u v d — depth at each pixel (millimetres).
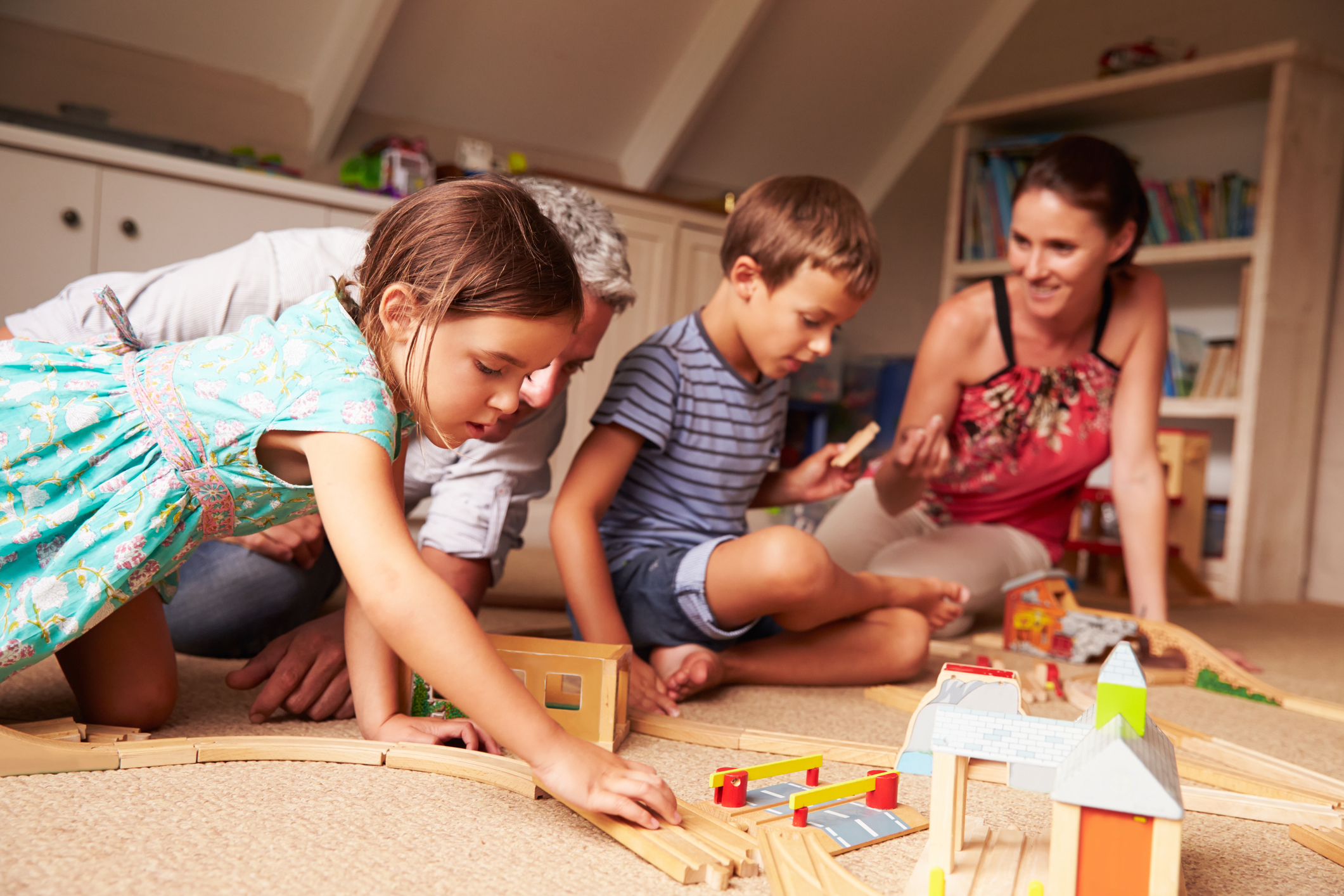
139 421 699
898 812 676
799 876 541
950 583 1238
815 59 2838
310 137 2322
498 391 666
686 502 1125
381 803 642
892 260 3287
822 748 818
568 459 2389
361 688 792
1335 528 2467
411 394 673
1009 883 540
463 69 2439
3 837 551
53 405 700
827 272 1013
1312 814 714
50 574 677
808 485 1266
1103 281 1607
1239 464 2289
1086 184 1406
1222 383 2371
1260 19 2584
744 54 2715
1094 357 1599
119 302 895
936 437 1324
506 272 640
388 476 636
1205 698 1206
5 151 1617
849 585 1046
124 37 2074
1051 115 2705
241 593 1050
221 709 879
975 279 2764
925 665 1258
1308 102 2297
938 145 3166
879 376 3023
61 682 938
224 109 2211
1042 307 1498
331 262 1012
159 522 689
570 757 592
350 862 546
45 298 1671
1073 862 476
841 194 1075
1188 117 2641
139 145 1849
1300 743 987
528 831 610
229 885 508
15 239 1636
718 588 1000
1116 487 1570
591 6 2424
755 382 1150
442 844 580
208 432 684
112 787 642
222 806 619
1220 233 2410
